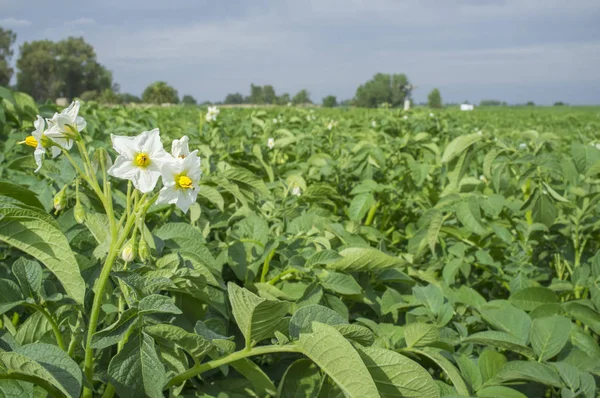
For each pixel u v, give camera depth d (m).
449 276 3.54
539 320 2.50
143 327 1.70
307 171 5.72
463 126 12.94
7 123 5.23
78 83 103.38
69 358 1.56
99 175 2.97
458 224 4.41
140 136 1.68
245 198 3.60
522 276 3.64
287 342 1.70
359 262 2.78
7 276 2.49
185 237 2.64
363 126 9.94
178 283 2.07
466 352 2.75
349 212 4.33
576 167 4.54
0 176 3.91
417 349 2.27
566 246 4.24
